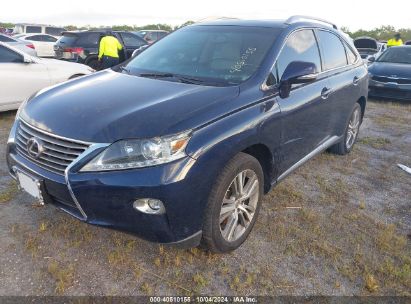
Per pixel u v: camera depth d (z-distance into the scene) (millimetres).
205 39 3748
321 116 3902
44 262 2717
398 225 3471
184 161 2359
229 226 2828
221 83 3080
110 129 2404
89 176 2346
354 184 4297
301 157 3754
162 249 2895
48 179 2494
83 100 2805
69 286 2512
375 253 3020
